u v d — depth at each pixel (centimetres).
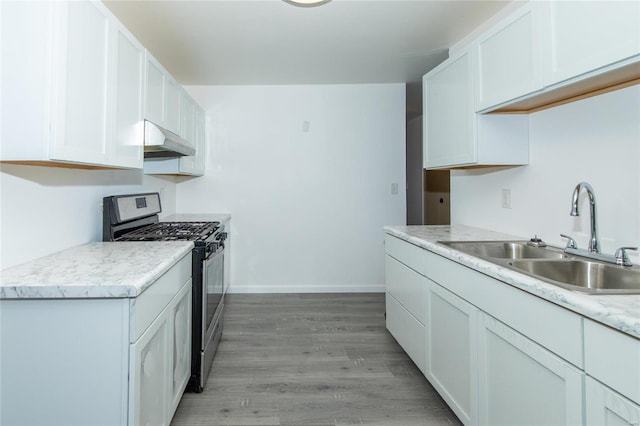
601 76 126
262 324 289
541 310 105
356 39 263
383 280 386
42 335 107
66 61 121
